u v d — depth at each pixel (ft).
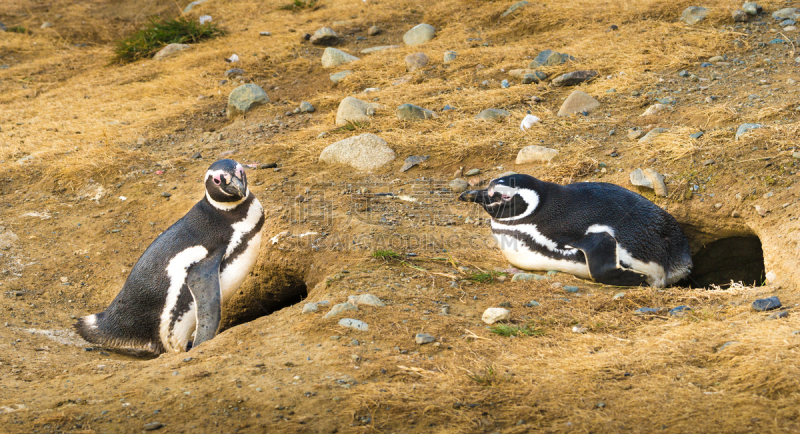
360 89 39.88
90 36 60.13
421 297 18.54
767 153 23.11
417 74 39.81
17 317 21.13
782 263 18.79
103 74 49.55
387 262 21.44
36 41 57.57
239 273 21.20
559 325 16.14
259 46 49.06
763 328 13.99
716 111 27.22
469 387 13.12
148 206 29.45
